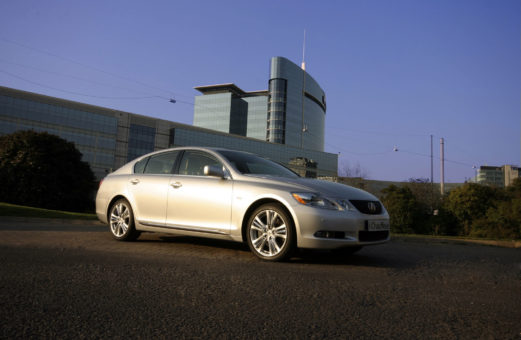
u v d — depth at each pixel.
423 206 47.78
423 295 2.78
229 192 4.53
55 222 12.81
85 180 36.56
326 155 111.88
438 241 9.86
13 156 32.06
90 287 2.67
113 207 5.64
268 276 3.27
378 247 6.23
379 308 2.38
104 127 73.12
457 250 6.40
